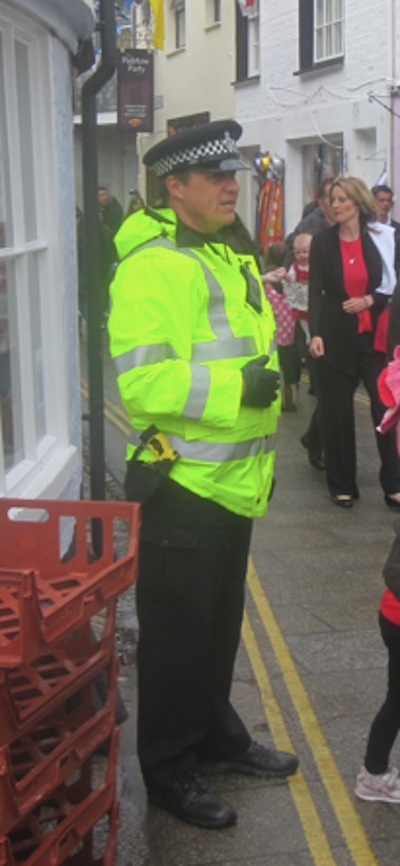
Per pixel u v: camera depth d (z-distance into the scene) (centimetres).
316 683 439
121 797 356
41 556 288
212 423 314
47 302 434
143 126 1830
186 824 341
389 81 1330
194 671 335
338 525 657
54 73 422
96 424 556
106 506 281
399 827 342
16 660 217
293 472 783
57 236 430
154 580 329
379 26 1347
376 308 668
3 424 390
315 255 677
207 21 2034
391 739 349
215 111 2028
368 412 980
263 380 317
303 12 1578
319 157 1628
